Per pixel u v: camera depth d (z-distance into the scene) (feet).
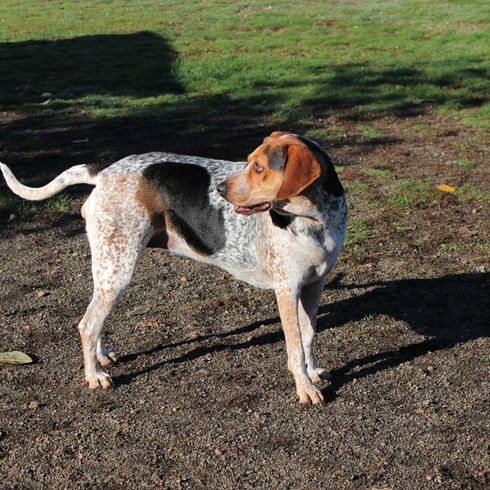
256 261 17.84
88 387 18.67
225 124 41.73
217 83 50.44
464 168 33.65
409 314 21.85
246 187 16.14
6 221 29.30
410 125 40.40
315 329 19.26
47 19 83.56
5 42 70.13
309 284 17.93
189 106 45.47
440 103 44.16
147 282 24.21
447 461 15.65
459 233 27.04
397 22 72.69
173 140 39.11
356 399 17.90
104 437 16.75
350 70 53.16
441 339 20.48
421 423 16.92
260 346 20.35
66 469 15.75
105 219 17.74
